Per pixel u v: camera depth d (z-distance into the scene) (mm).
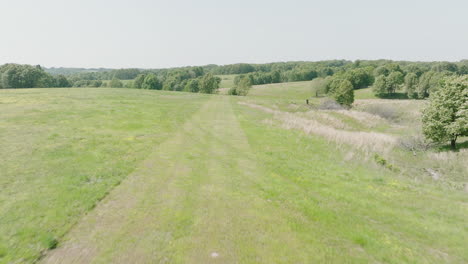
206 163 11820
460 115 19094
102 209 7172
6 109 23719
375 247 5922
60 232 5992
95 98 36438
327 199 8508
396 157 17609
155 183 9195
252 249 5621
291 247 5762
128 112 26156
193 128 20297
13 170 9508
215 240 5906
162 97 46250
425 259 5590
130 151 13094
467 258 5672
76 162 10867
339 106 49719
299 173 11055
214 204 7730
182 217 6871
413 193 9523
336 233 6445
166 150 13719
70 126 18172
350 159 14289
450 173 14680
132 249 5484
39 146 12734
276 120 27031
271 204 7879
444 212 7969
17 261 4988
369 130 32906
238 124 23062
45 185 8422
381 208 8047
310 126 23531
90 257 5207
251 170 11117
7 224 6145
